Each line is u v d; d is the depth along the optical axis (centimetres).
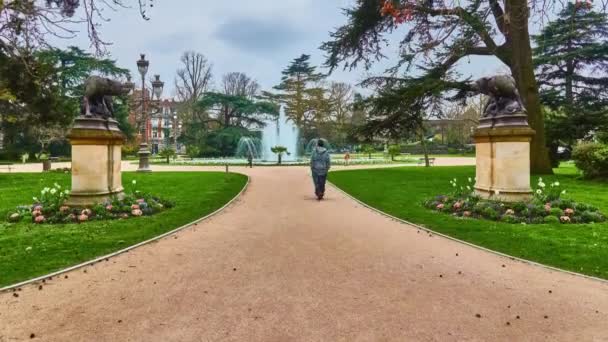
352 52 2489
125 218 927
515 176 1004
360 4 2216
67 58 4734
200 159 5175
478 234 764
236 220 935
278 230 819
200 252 635
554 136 2552
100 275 514
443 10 677
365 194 1432
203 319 379
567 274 525
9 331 353
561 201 957
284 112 7106
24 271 524
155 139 8938
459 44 1178
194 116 6606
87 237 729
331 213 1045
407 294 449
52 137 4475
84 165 977
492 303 424
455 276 516
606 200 1193
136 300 427
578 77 3114
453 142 7925
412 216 977
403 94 2252
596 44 2948
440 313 396
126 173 2519
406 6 641
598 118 2444
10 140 4891
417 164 3775
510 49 2077
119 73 4878
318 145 1342
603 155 1730
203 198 1312
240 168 3175
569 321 380
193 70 6719
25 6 784
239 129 5919
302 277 508
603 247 657
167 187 1655
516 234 761
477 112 7250
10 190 1491
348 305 415
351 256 613
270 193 1497
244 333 349
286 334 347
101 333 349
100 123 1006
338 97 7100
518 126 998
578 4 656
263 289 462
